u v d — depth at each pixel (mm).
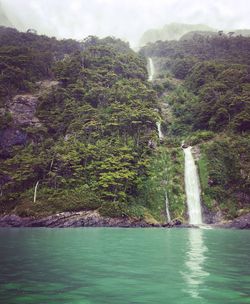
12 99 69938
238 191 49938
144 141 57531
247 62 94500
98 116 61625
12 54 84625
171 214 48281
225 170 52375
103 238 26047
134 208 46156
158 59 122375
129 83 73938
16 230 35875
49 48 105812
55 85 76625
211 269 13320
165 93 87438
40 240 24094
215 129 64250
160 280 11375
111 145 55031
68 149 52906
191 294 9688
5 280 11164
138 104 64938
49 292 9781
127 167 50781
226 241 24766
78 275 12031
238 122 60531
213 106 66625
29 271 12617
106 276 11906
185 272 12695
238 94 67688
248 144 55188
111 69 79438
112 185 47781
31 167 50312
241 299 9211
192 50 120938
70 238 25844
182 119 71750
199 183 52281
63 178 49125
